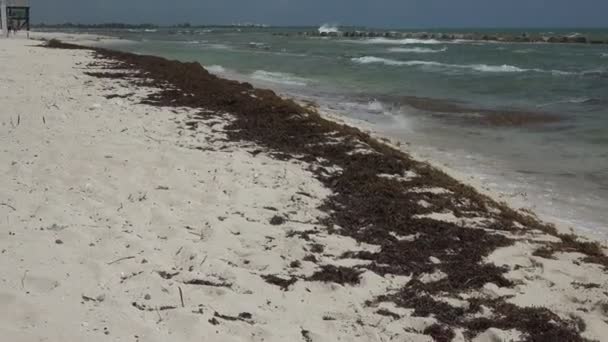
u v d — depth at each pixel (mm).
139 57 26297
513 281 5414
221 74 26297
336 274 5363
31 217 6059
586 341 4391
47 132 9859
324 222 6777
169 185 7621
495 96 19828
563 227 7559
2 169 7688
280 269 5473
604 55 37656
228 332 4168
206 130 11117
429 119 15406
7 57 23000
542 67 29906
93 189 7168
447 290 5203
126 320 4117
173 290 4738
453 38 68125
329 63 33094
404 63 32656
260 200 7355
